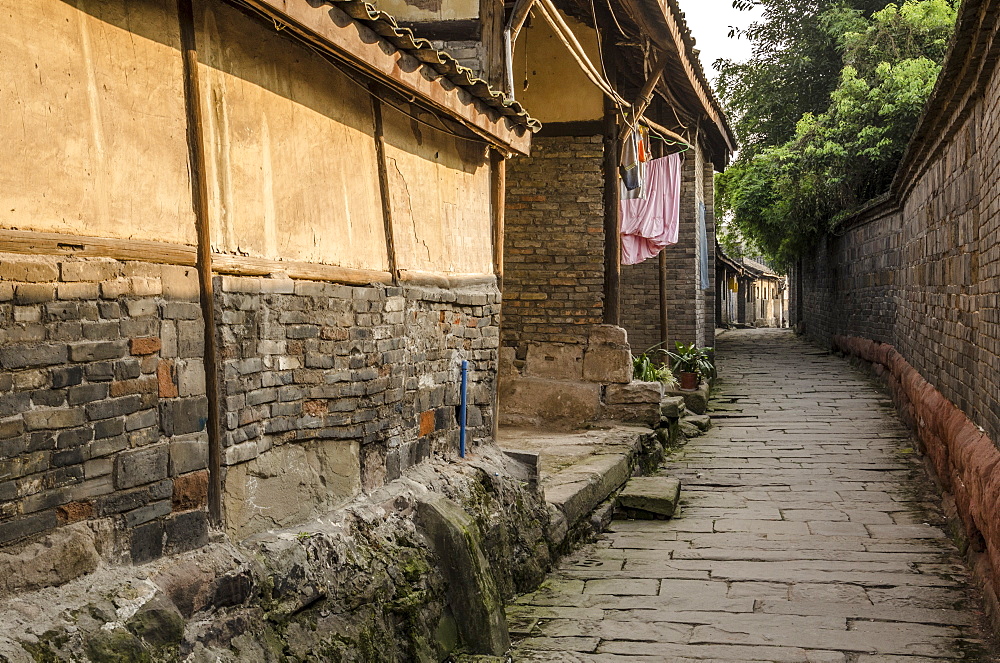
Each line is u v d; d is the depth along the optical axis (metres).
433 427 5.90
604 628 5.64
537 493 6.86
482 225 6.82
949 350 8.66
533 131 7.05
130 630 3.11
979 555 6.63
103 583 3.16
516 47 11.12
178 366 3.55
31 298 2.92
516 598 6.15
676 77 12.26
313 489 4.50
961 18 5.98
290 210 4.37
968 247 7.53
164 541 3.48
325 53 4.44
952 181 8.42
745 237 26.69
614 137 10.98
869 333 17.03
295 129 4.43
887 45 18.28
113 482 3.25
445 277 6.07
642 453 10.17
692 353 14.30
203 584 3.50
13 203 2.88
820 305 24.44
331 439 4.66
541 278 11.07
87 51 3.19
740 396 15.21
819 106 22.14
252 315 4.00
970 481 6.63
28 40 2.95
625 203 11.68
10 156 2.88
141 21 3.45
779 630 5.60
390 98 5.31
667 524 8.23
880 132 17.39
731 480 9.87
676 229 11.82
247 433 3.96
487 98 5.95
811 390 15.49
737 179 24.61
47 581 2.99
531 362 11.12
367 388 4.92
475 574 5.16
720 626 5.68
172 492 3.52
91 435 3.15
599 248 10.92
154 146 3.49
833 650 5.28
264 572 3.83
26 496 2.92
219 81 3.89
